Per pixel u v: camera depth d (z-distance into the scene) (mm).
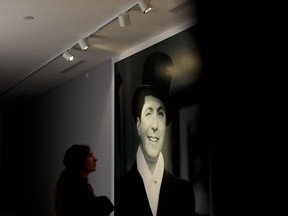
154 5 4777
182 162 5129
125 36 5844
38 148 10555
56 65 7488
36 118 10781
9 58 7000
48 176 9836
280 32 3727
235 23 4344
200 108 4871
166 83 5559
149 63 5945
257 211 3881
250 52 4098
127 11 4902
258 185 3887
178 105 5289
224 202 4379
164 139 5508
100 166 7199
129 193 6199
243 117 4152
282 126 3643
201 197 4754
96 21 5293
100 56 6879
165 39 5637
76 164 3080
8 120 13078
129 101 6363
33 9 4887
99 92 7398
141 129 6004
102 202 2971
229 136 4352
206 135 4738
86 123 7875
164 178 5445
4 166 13195
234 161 4258
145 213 5781
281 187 3613
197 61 4988
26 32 5684
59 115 9281
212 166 4605
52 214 9484
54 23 5348
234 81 4312
